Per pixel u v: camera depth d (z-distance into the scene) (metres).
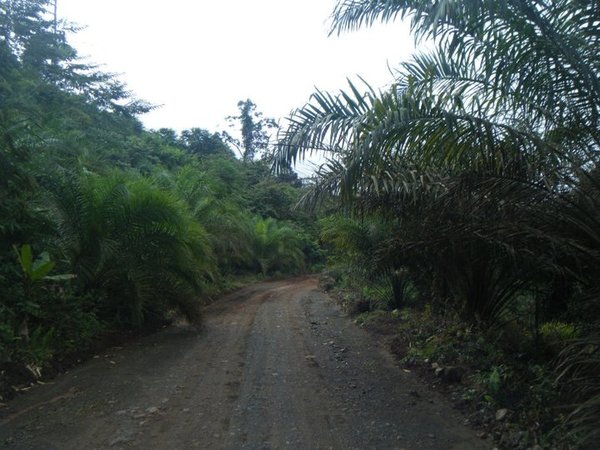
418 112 5.09
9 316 7.12
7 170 7.88
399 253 8.45
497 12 5.01
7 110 9.99
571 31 5.30
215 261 16.59
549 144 5.21
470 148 5.20
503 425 4.95
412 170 6.57
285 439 4.78
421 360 7.61
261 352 8.68
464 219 6.30
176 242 10.32
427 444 4.69
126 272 9.77
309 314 14.11
